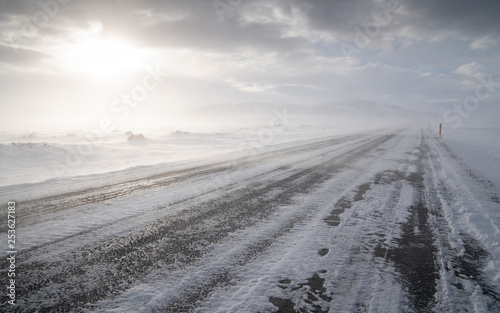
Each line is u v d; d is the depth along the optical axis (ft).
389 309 6.37
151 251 9.09
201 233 10.64
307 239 10.19
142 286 7.09
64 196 15.81
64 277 7.47
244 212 13.21
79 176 21.77
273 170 24.23
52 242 9.68
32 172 29.35
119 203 14.48
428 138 65.21
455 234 10.84
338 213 13.20
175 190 17.30
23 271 7.73
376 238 10.39
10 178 25.95
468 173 23.47
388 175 22.50
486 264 8.55
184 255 8.84
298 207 14.07
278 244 9.74
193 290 6.95
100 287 7.03
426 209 13.94
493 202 15.14
